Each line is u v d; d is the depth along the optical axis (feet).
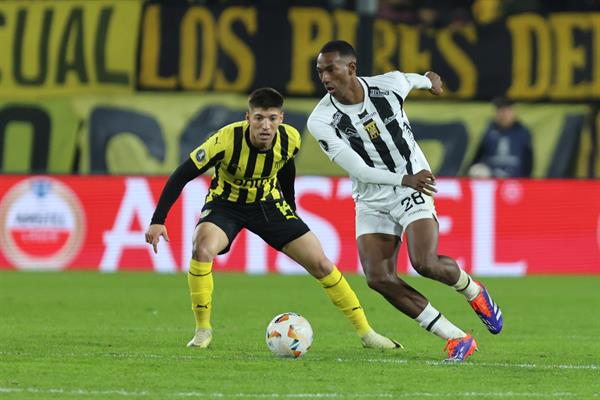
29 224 212.23
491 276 210.79
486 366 99.09
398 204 103.55
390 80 106.42
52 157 217.97
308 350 109.09
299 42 216.13
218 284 192.24
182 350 108.17
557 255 213.05
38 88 216.95
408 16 232.73
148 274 206.80
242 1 216.95
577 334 130.21
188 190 209.26
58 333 124.26
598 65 217.56
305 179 209.15
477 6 234.79
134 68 216.95
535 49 218.38
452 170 219.41
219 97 217.36
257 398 81.20
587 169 219.61
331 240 209.36
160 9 216.74
